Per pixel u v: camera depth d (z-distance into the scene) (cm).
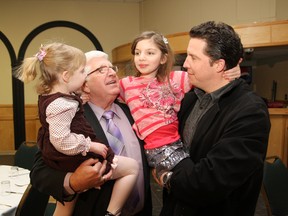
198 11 579
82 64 127
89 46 690
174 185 115
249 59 667
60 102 116
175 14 622
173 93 146
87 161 121
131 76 157
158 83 149
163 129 136
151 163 135
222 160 104
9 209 206
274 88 613
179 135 139
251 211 122
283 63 583
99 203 136
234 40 116
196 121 130
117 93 144
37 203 221
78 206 138
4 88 652
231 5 527
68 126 116
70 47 127
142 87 148
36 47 660
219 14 545
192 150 124
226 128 112
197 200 111
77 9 674
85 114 140
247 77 141
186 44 450
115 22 696
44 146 123
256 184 121
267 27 408
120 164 135
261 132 107
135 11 702
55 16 664
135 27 704
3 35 638
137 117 143
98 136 138
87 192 137
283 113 446
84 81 132
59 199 123
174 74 154
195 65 118
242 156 103
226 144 106
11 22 641
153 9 672
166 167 126
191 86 148
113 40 698
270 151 458
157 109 140
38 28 656
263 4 487
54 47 124
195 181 107
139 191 146
